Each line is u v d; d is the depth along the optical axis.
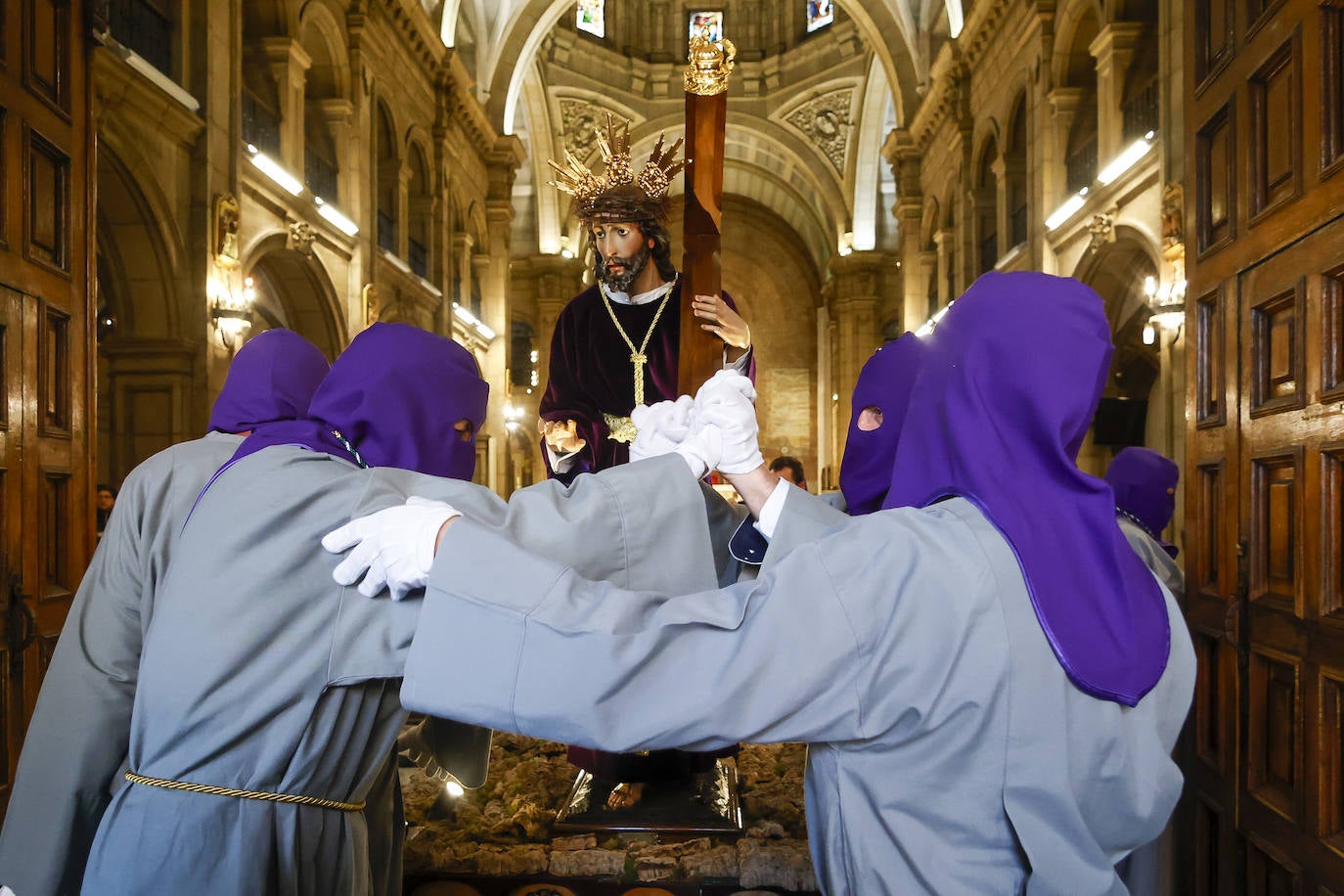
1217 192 2.63
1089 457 11.77
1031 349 1.24
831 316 28.03
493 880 2.42
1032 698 1.13
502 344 20.31
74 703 1.55
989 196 15.26
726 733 1.11
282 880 1.40
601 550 1.36
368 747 1.51
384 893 1.77
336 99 12.65
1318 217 2.00
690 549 1.43
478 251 20.20
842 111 25.50
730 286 31.91
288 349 2.00
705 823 2.58
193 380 8.55
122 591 1.60
